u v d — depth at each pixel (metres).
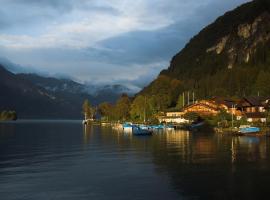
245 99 191.88
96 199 41.81
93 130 197.88
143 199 41.44
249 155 73.81
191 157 72.00
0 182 50.56
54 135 154.25
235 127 149.50
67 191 45.38
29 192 45.06
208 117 183.38
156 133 152.88
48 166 64.00
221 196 42.03
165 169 58.75
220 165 61.72
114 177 53.03
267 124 149.25
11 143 112.88
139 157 74.06
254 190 44.50
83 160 71.12
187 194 43.03
